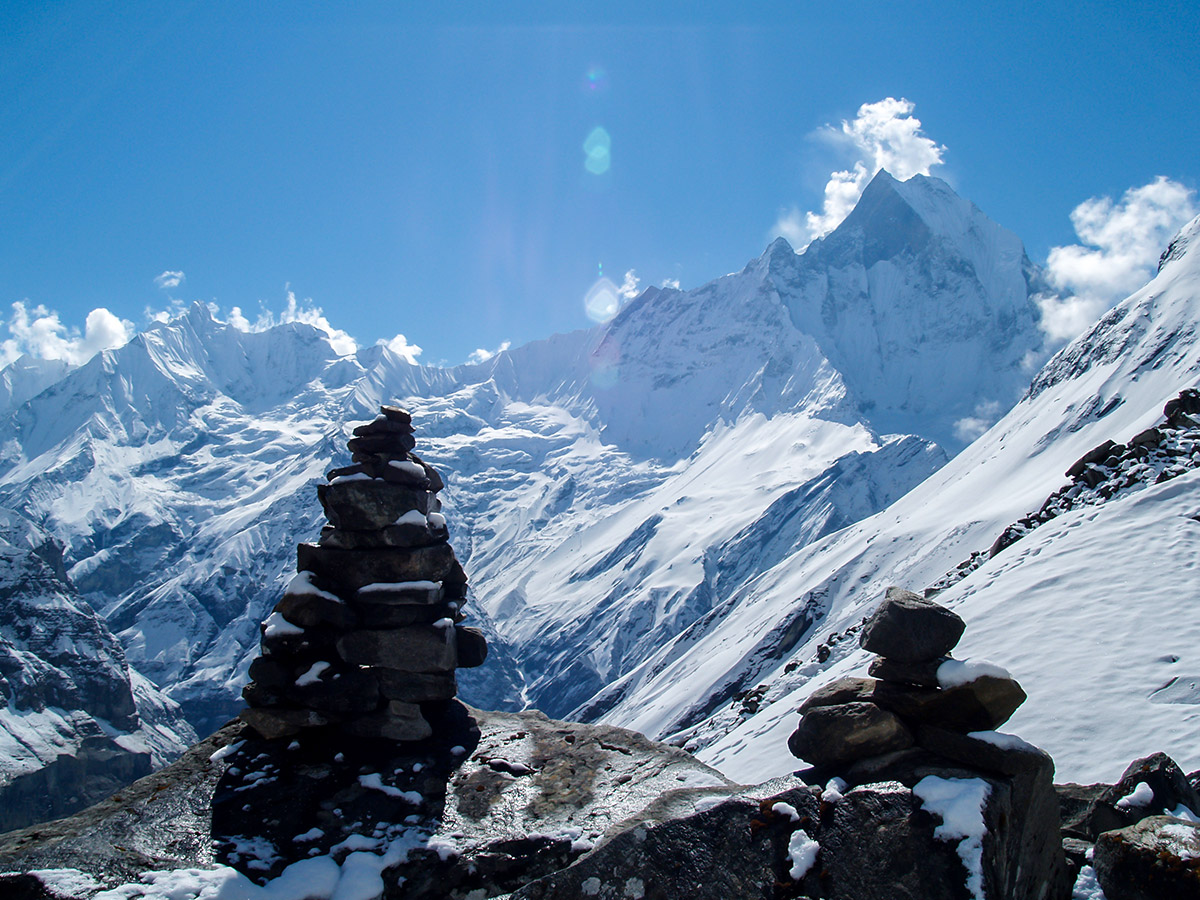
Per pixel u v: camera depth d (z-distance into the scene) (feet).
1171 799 24.64
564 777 25.26
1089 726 52.47
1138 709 53.01
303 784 24.94
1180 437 104.01
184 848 22.21
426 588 27.84
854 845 18.78
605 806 23.44
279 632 27.35
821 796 20.03
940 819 18.75
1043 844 20.61
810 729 22.00
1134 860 20.48
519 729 28.53
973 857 17.99
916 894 17.76
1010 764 20.07
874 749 21.21
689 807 20.44
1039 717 55.52
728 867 18.86
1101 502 99.66
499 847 21.85
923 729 21.43
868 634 22.91
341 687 26.89
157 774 25.79
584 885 19.12
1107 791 25.96
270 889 20.76
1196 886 19.15
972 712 21.04
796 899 18.10
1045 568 81.76
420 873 21.48
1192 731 48.62
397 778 25.26
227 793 24.58
